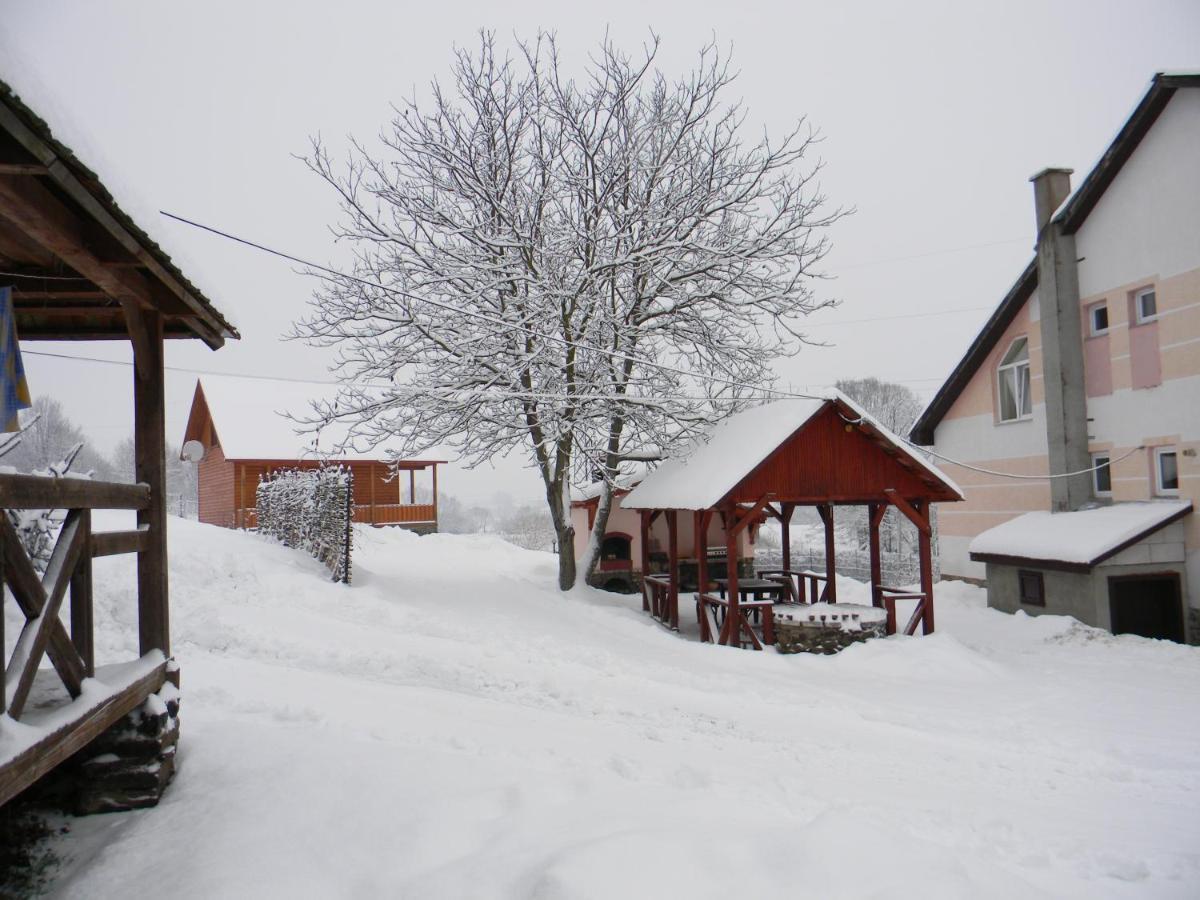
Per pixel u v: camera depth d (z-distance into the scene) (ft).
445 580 60.13
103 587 35.91
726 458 46.75
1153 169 50.47
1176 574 48.88
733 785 19.33
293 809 14.24
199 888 11.69
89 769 15.07
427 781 15.60
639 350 59.93
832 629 41.63
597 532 62.44
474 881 11.61
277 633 35.12
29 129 10.28
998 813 18.83
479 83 57.11
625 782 17.03
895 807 18.67
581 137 58.23
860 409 43.65
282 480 67.00
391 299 55.06
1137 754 24.93
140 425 17.40
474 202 58.49
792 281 58.80
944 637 40.68
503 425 56.08
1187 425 48.47
